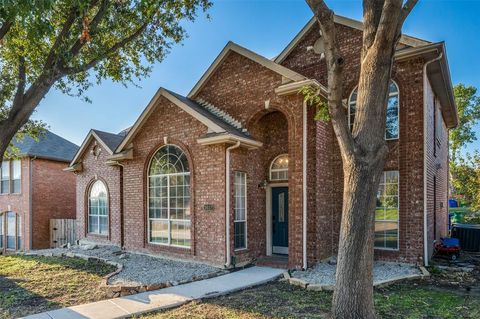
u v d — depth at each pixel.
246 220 10.30
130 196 12.59
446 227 16.03
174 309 6.29
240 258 9.83
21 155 18.66
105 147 14.50
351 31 10.97
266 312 5.99
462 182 27.03
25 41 7.54
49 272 9.70
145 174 12.05
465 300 6.60
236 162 10.01
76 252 12.94
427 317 5.65
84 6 6.84
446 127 16.56
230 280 8.20
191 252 10.31
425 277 8.30
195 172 10.40
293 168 9.44
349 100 10.82
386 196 10.21
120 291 7.25
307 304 6.44
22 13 4.93
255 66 10.60
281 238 10.98
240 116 10.84
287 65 12.20
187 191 10.72
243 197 10.35
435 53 9.45
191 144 10.58
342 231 5.37
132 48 9.92
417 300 6.58
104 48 8.77
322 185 9.87
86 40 7.31
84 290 7.72
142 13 8.52
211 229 9.86
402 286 7.68
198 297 6.88
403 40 10.03
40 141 20.27
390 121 10.28
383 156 5.33
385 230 10.15
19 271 9.92
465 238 13.41
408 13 5.19
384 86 5.36
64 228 18.27
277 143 11.12
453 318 5.60
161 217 11.54
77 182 16.23
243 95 10.81
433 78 10.80
